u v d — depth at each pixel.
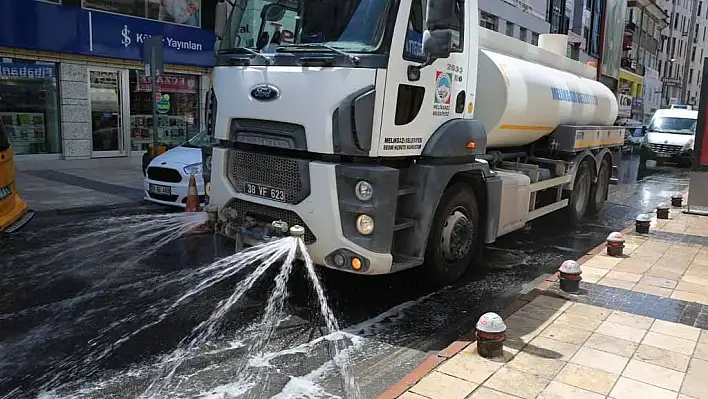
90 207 10.32
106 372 4.23
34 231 8.59
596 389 3.92
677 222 10.23
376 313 5.62
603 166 11.20
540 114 8.04
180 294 5.94
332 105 4.75
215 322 5.24
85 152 15.53
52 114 15.01
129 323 5.16
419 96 5.18
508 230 7.20
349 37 4.92
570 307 5.55
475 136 5.89
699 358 4.47
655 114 24.72
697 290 6.18
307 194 5.02
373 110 4.75
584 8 34.28
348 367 4.44
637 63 53.88
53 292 5.94
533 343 4.66
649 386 3.99
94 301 5.70
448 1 4.68
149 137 17.05
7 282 6.22
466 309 5.81
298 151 5.13
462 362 4.28
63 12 14.42
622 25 42.94
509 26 24.81
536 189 8.02
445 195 5.83
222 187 5.64
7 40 13.55
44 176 13.49
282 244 5.12
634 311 5.48
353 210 4.83
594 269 6.93
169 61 16.83
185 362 4.42
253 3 5.53
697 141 10.68
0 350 4.55
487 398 3.75
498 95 7.09
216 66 5.68
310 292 6.08
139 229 8.81
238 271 6.68
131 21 15.82
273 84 5.08
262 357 4.56
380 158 4.99
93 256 7.29
